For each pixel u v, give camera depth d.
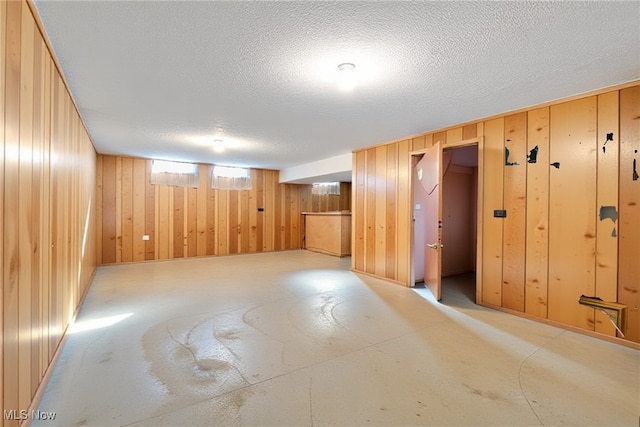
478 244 3.54
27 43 1.55
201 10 1.62
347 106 3.10
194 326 2.87
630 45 1.95
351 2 1.55
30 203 1.60
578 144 2.79
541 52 2.04
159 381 1.96
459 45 1.96
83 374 2.03
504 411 1.70
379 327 2.87
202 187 7.04
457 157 4.94
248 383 1.94
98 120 3.60
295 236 8.50
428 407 1.73
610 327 2.60
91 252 4.77
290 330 2.79
